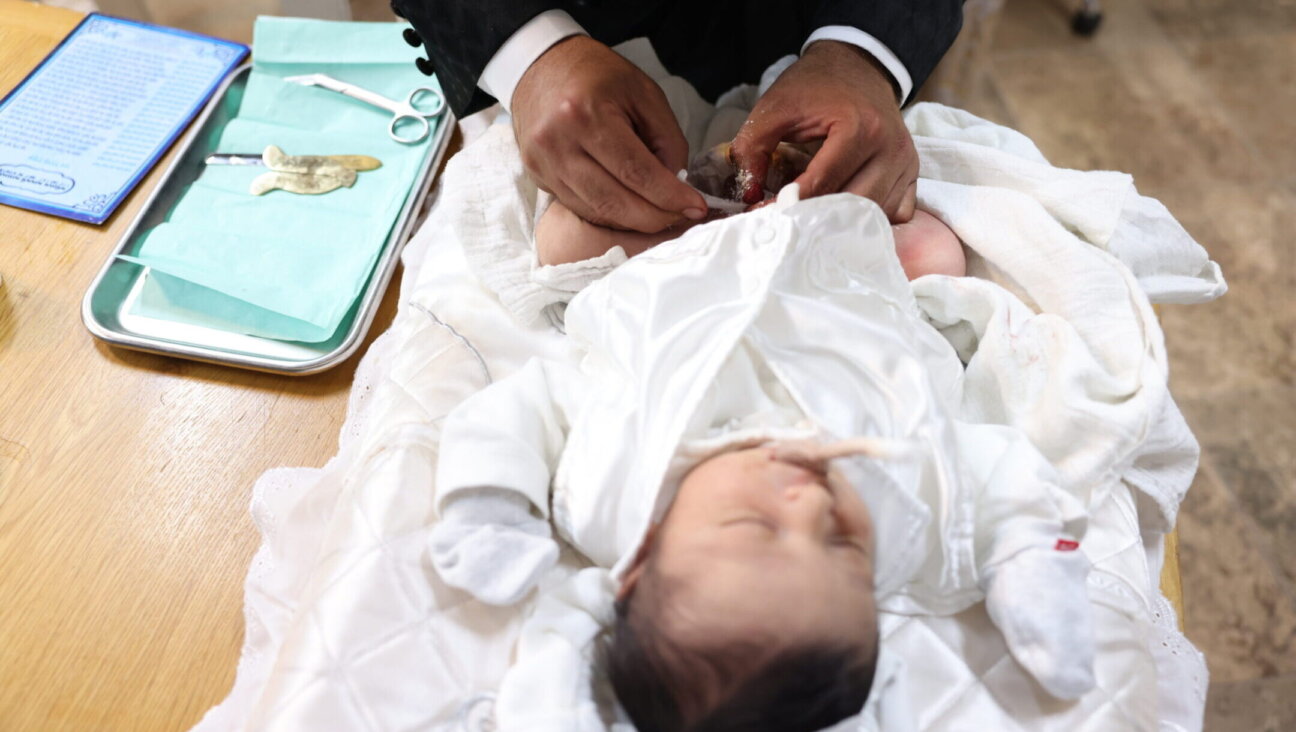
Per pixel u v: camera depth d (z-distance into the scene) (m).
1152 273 0.84
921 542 0.60
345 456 0.72
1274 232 1.70
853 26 0.76
